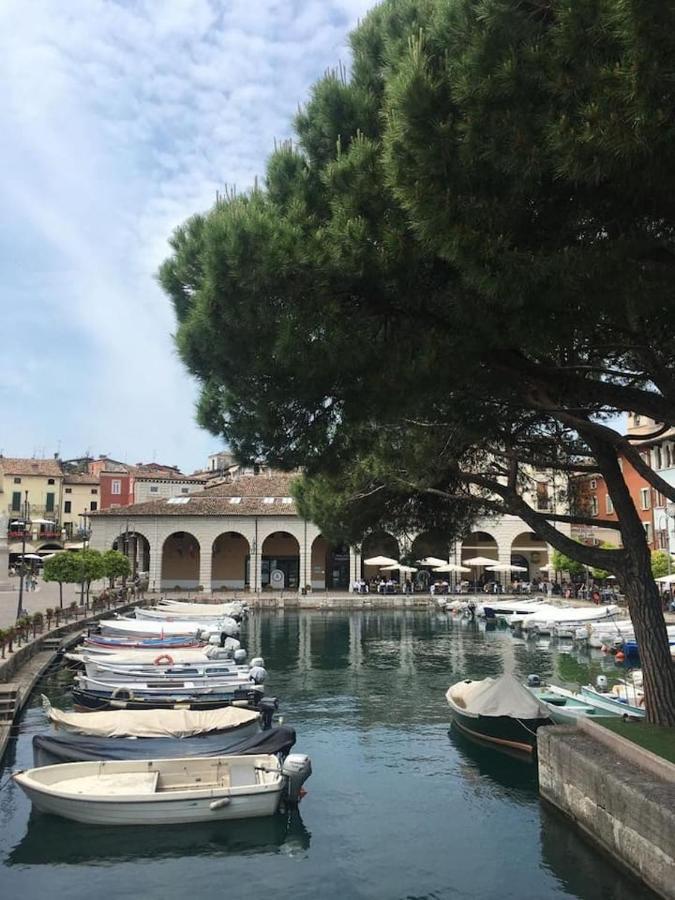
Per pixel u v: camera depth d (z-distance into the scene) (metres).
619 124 5.63
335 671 28.67
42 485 94.50
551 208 7.04
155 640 29.11
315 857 10.92
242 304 7.96
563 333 7.64
